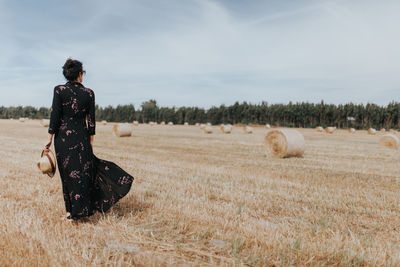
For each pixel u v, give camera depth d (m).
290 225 3.70
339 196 5.29
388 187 6.22
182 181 6.19
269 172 7.70
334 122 69.50
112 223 3.57
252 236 3.26
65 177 3.50
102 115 86.50
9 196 4.70
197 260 2.73
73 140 3.46
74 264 2.49
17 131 24.61
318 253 2.87
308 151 14.31
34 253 2.69
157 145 15.18
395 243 3.26
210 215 3.94
